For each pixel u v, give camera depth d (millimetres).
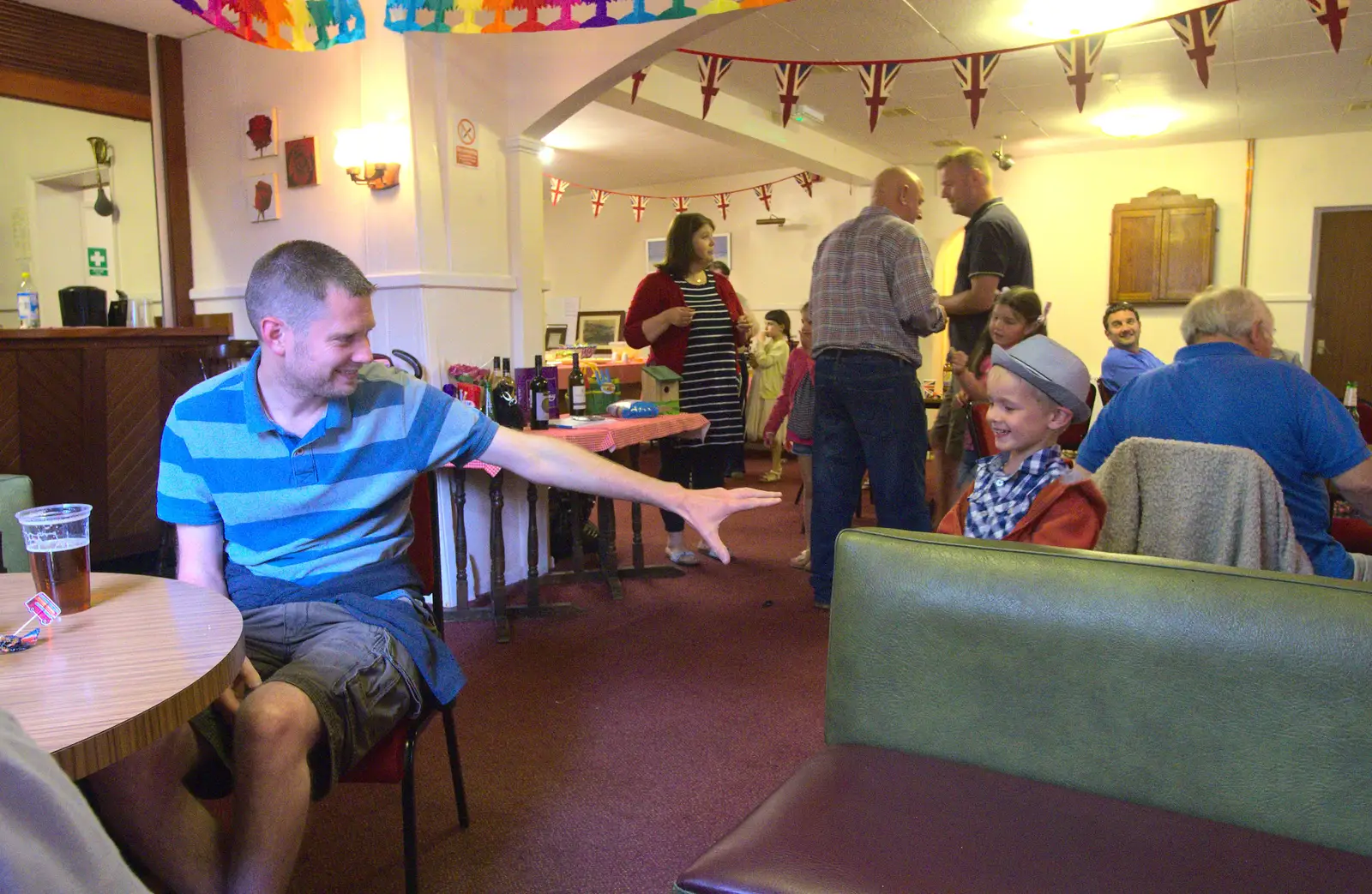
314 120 3967
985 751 1369
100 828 507
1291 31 4891
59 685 997
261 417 1602
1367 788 1135
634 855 1942
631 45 3588
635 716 2646
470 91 3729
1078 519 1604
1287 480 2006
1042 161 8516
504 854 1949
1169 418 2086
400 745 1569
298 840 1309
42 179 4738
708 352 4145
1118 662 1274
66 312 4195
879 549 1462
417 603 1748
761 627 3408
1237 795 1204
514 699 2770
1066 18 4703
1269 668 1185
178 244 4547
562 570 4207
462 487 3498
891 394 3301
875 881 1082
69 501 3967
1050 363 1669
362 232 3814
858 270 3303
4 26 4023
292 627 1627
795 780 1353
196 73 4457
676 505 1641
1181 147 7977
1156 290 8078
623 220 10555
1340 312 7738
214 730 1449
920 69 5574
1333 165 7531
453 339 3730
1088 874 1088
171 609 1277
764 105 6574
